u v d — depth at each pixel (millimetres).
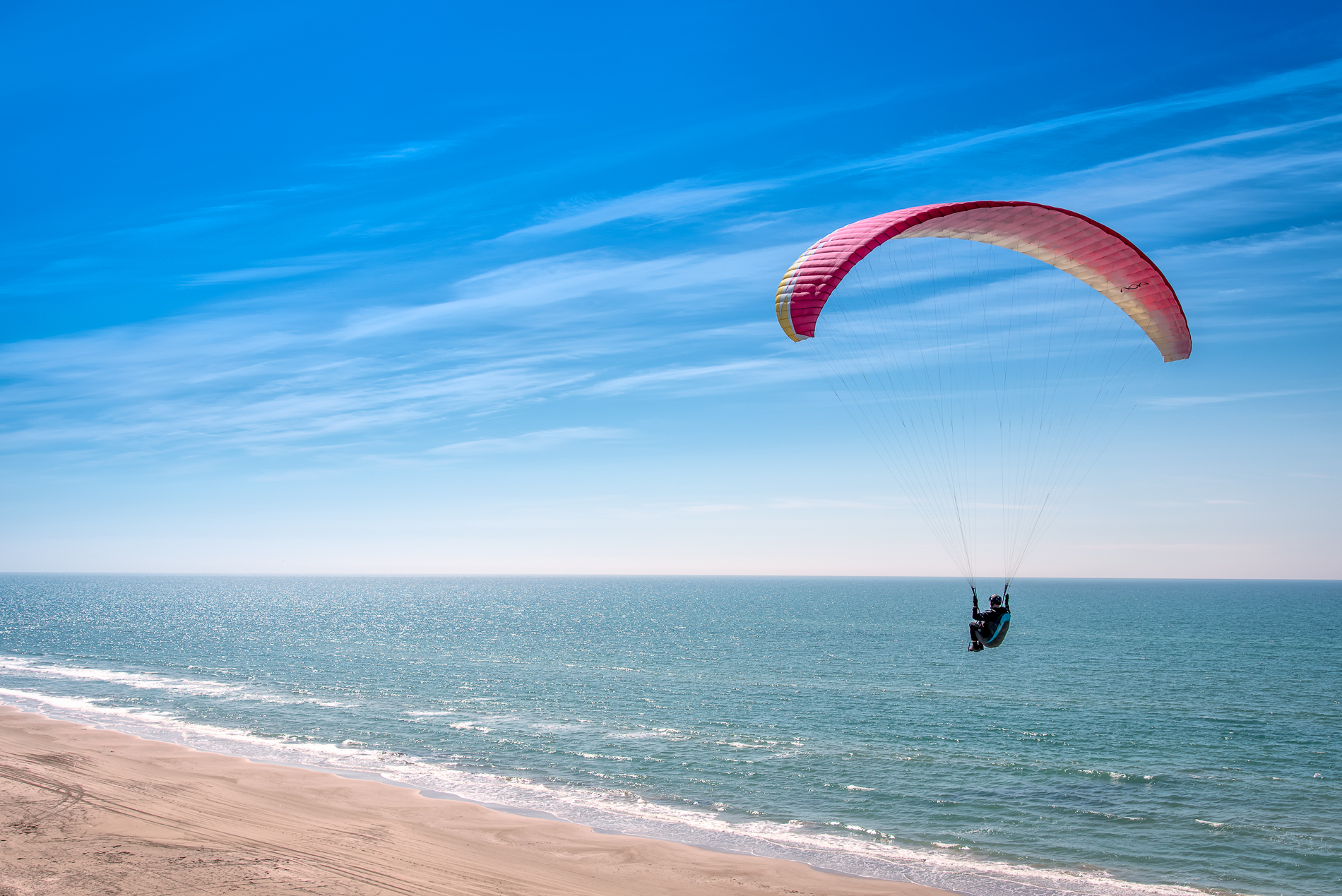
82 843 17000
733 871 18672
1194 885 20188
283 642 89938
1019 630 105125
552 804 25266
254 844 17797
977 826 24328
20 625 115062
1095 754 34000
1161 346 18625
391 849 18312
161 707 43562
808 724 40281
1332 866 21625
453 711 43688
